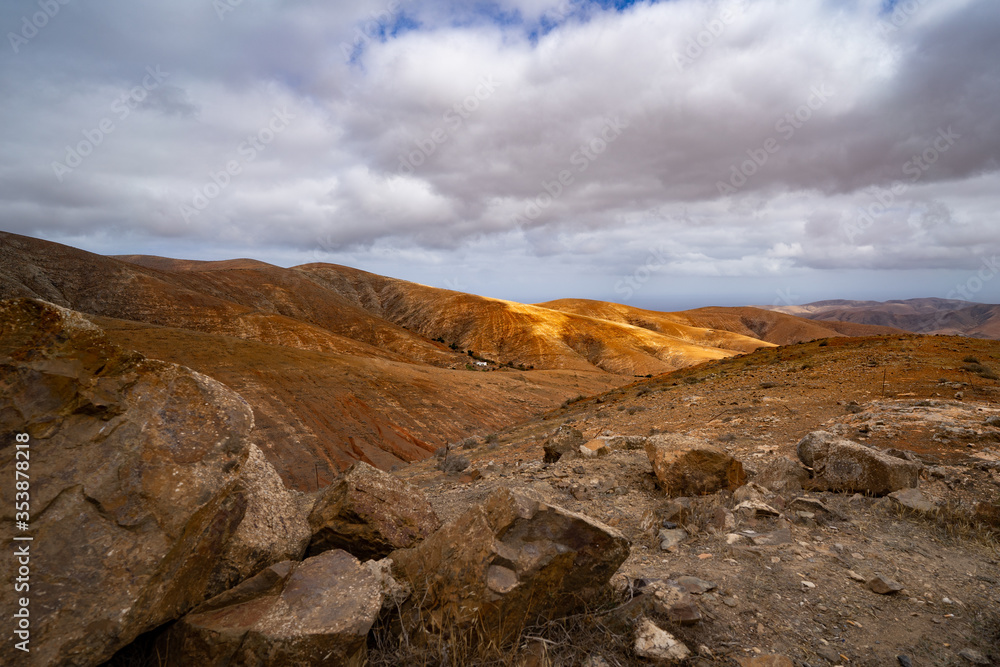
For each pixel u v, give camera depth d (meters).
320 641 2.54
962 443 8.39
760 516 5.62
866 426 9.99
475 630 2.99
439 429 70.69
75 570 2.48
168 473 2.92
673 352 182.88
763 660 2.98
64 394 2.87
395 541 3.96
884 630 3.39
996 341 26.62
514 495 3.39
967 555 4.63
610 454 9.99
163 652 2.71
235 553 3.25
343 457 57.09
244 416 3.41
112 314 128.25
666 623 3.30
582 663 2.89
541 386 103.81
